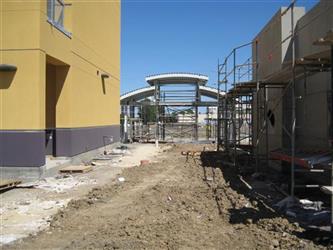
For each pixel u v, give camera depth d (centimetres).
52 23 1541
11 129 1423
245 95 1931
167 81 3634
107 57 2559
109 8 2612
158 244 706
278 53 1498
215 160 1983
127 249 683
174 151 2602
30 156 1420
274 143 1603
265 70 1722
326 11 1129
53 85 1792
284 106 1459
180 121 4000
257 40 1770
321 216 843
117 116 2916
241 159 1864
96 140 2277
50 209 1011
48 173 1503
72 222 877
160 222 845
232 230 789
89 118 2122
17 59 1416
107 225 848
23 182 1380
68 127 1778
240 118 2211
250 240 725
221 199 1058
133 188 1273
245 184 1305
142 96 4022
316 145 1228
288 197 999
